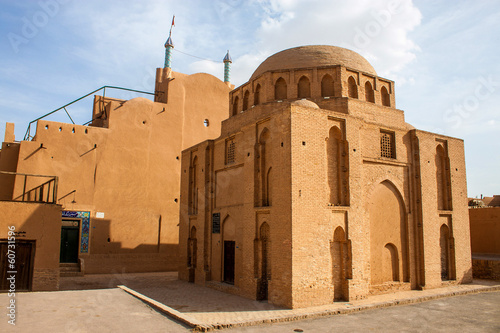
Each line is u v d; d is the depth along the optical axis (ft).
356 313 41.09
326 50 62.23
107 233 73.46
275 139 46.83
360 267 47.34
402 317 39.27
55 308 37.27
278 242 44.37
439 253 57.52
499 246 77.61
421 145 58.49
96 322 32.60
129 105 80.64
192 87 90.79
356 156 49.70
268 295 45.09
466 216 63.36
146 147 80.94
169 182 82.48
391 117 60.49
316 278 43.68
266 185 49.83
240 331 33.37
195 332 31.96
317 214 44.86
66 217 70.08
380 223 53.21
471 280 62.18
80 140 73.72
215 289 55.52
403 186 56.70
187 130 88.17
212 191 62.23
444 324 36.42
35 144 69.31
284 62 61.62
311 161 45.60
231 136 57.98
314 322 36.99
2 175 70.69
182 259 67.00
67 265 68.85
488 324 36.58
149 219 78.28
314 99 56.85
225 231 57.57
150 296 49.70
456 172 63.41
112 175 75.82
